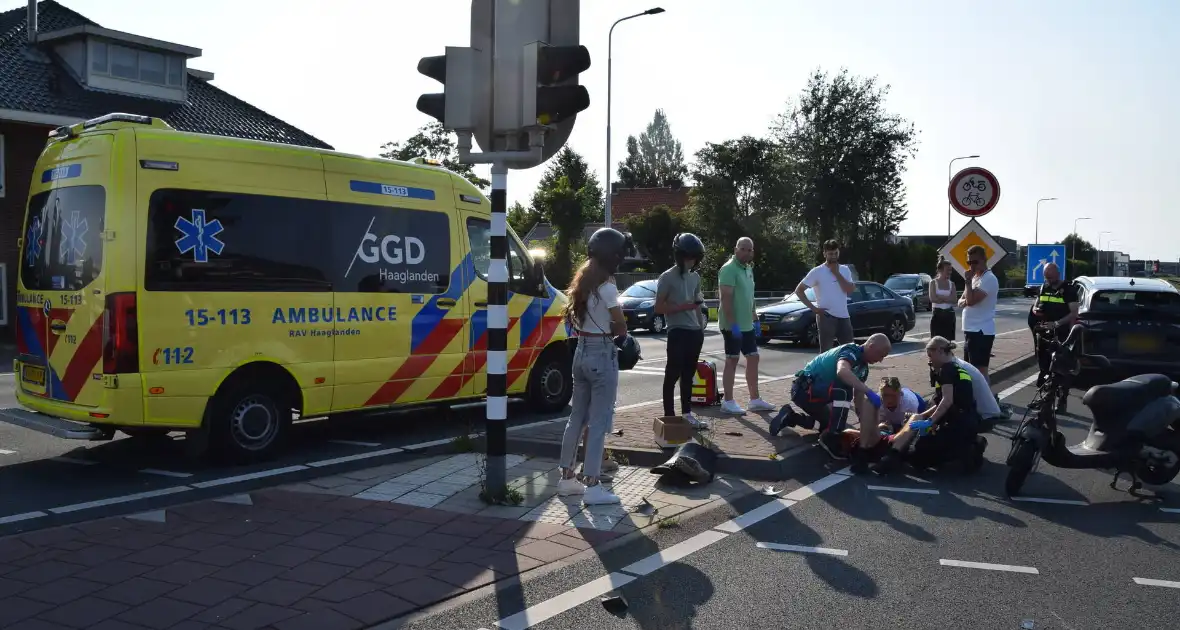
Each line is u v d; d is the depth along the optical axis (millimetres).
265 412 7762
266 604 4328
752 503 6516
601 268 6215
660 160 121438
